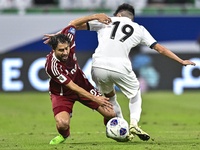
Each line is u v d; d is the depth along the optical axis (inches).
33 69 1878.7
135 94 724.0
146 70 1903.3
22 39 1872.5
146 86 1911.9
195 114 1348.4
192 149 641.0
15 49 1871.3
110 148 650.8
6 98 1734.7
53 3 2041.1
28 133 922.1
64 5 2043.6
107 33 708.0
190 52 1905.8
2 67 1863.9
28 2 2027.6
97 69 702.5
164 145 692.7
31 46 1877.5
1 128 1019.3
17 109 1466.5
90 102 716.0
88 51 1883.6
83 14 1918.1
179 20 1900.8
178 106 1550.2
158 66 1907.0
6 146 696.4
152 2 2066.9
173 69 1913.1
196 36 1907.0
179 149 640.4
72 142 766.5
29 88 1882.4
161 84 1916.8
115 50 695.7
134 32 703.7
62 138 729.6
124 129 698.8
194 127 1034.7
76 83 708.0
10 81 1868.8
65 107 699.4
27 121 1180.5
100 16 709.3
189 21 1902.1
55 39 635.5
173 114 1348.4
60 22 1894.7
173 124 1104.8
